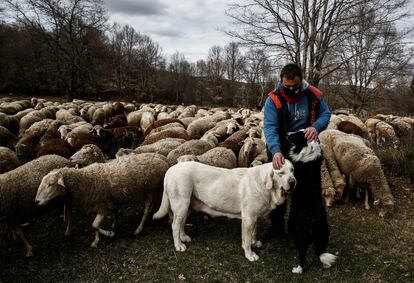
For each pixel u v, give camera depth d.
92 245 5.15
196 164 4.95
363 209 6.50
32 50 48.19
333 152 7.10
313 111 4.44
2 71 48.53
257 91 55.53
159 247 5.10
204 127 12.08
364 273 4.41
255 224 5.01
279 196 4.37
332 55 16.97
